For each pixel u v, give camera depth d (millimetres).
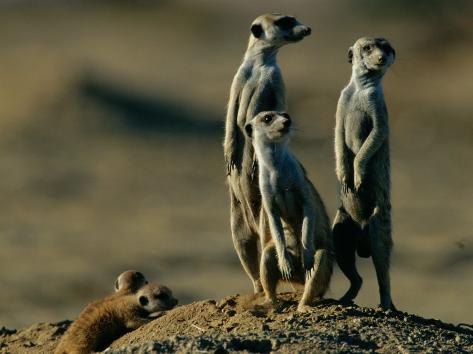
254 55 9164
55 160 36219
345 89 8656
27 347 9742
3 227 27953
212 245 26641
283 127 8094
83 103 42500
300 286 8703
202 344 7145
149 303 9367
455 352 7461
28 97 42062
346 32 59094
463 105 44438
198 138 41500
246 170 8953
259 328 7730
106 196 32312
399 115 43938
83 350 9180
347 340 7473
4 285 21984
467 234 27547
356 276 8789
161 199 32312
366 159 8398
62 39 61625
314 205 8281
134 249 25922
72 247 25969
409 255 25656
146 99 45469
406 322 8078
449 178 35156
